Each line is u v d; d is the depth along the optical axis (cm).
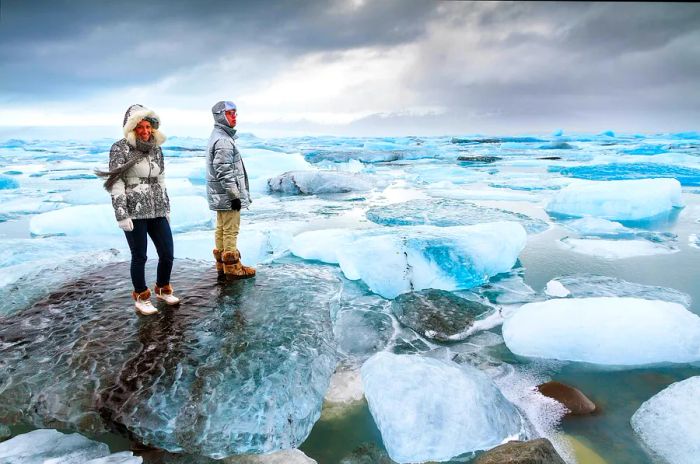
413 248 548
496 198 1289
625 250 684
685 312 381
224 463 242
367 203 1232
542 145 3619
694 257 648
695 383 287
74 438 256
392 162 2666
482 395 285
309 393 292
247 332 346
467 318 430
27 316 375
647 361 350
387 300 501
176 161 2705
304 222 943
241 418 262
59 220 871
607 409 292
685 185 1411
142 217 346
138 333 343
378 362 319
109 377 290
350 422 283
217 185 427
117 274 483
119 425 260
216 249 472
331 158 2520
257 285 450
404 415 264
